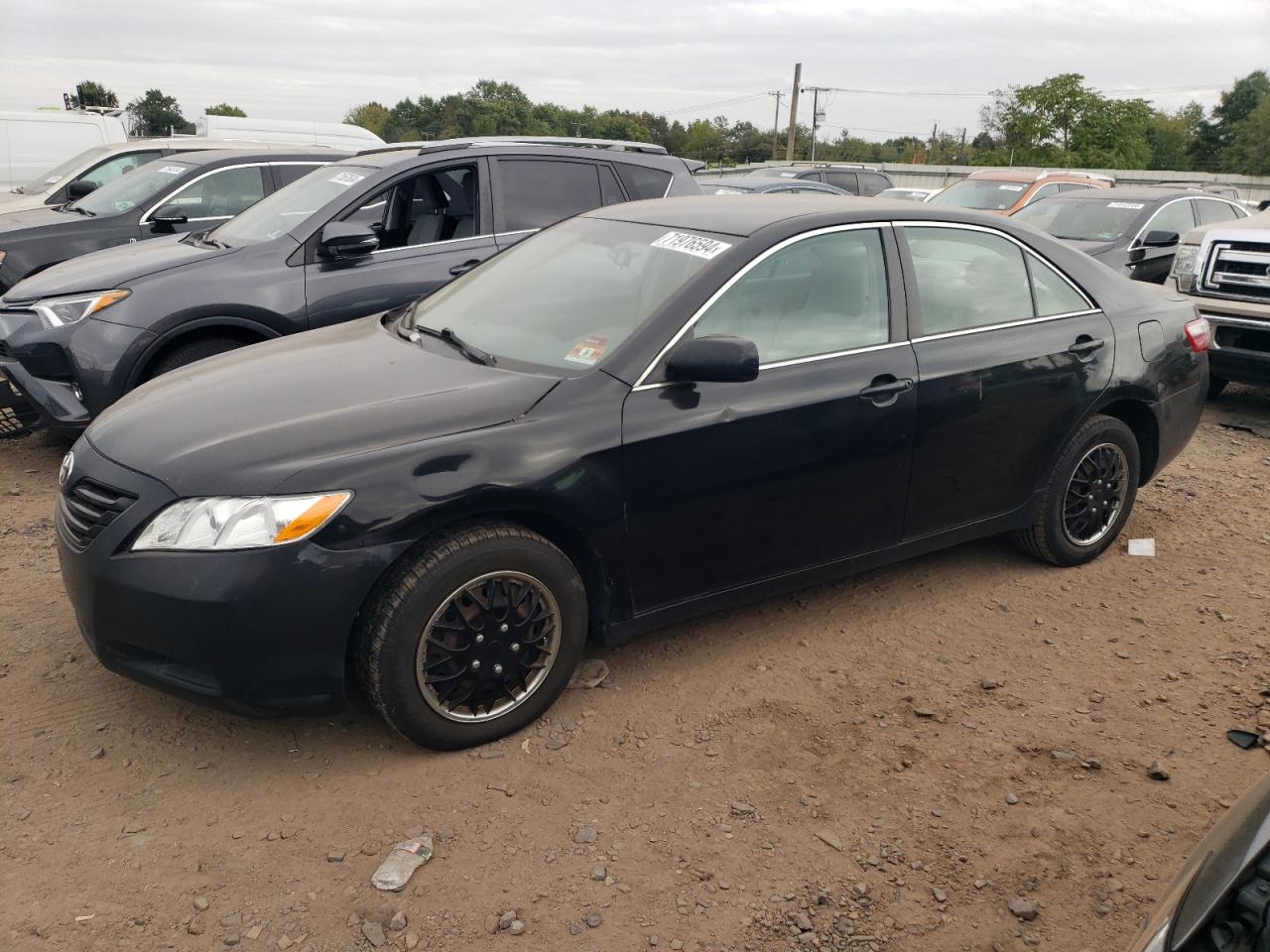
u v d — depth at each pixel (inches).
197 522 111.0
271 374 139.8
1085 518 182.4
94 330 214.7
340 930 98.3
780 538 144.6
